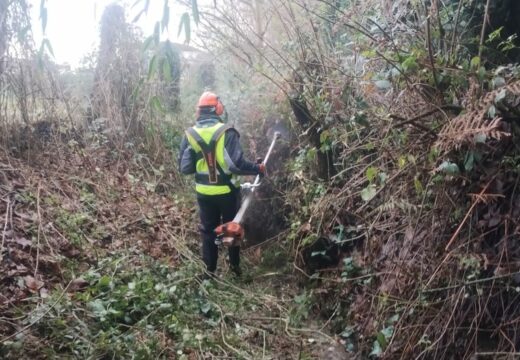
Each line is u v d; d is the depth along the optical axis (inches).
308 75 195.6
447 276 133.8
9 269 163.0
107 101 286.5
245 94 261.4
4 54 236.8
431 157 130.3
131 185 259.6
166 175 282.0
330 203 182.2
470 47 155.9
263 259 222.7
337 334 170.4
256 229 234.2
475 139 120.3
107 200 237.3
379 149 156.2
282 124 239.6
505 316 125.6
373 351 146.0
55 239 188.7
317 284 189.6
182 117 310.0
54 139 256.4
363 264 170.2
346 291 173.6
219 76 304.8
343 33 201.2
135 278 176.9
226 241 191.0
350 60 187.3
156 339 148.9
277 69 209.9
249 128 257.1
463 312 131.2
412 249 145.2
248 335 167.0
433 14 152.2
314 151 187.8
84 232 203.9
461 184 133.7
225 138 200.8
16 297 154.0
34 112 257.9
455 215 134.4
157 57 91.9
